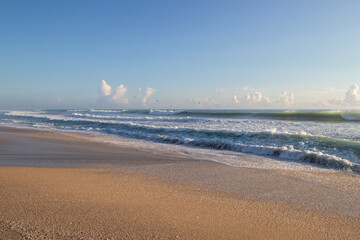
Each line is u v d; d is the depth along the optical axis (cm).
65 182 520
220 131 1393
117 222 333
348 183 576
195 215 369
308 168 732
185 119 2711
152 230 314
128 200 422
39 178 546
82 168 683
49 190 461
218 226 335
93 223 327
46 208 374
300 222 358
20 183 503
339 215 387
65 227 313
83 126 2222
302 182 579
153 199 434
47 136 1541
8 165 710
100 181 541
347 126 1719
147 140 1387
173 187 516
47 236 288
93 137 1518
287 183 568
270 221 359
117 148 1092
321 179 609
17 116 4262
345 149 902
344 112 2608
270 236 313
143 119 2931
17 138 1421
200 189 508
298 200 454
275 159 869
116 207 387
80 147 1108
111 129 1894
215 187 525
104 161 805
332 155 812
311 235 320
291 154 888
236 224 345
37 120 3078
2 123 2695
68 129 2034
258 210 400
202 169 699
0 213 352
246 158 883
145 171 662
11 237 284
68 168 676
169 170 682
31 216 344
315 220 367
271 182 574
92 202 405
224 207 408
